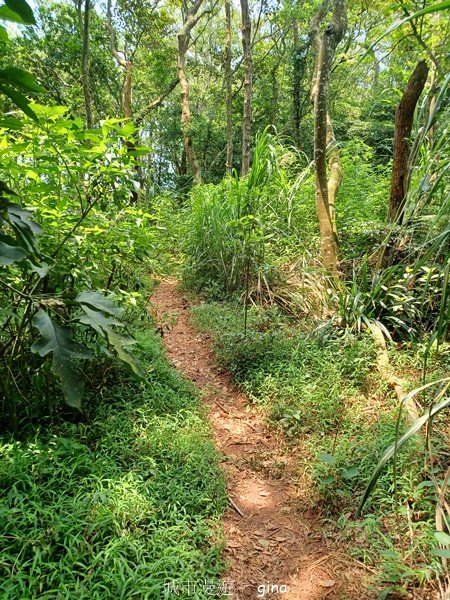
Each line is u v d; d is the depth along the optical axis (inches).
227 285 203.6
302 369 131.1
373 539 77.1
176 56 502.6
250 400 130.2
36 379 87.5
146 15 465.7
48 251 85.7
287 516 88.7
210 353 160.9
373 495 85.1
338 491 87.6
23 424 96.0
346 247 184.2
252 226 188.2
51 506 72.2
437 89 129.9
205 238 218.8
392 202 160.4
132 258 111.2
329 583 72.4
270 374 132.3
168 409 113.6
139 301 122.8
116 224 100.5
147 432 99.3
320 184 171.0
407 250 151.0
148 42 506.6
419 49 185.2
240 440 113.7
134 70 534.3
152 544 70.2
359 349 131.3
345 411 113.0
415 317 144.0
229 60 415.8
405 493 82.0
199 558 72.2
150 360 138.1
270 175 208.2
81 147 84.7
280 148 240.7
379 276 146.1
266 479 100.1
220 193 228.7
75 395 54.2
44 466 79.9
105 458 87.9
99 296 62.6
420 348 129.1
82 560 65.1
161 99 476.4
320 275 173.3
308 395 117.6
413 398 109.3
